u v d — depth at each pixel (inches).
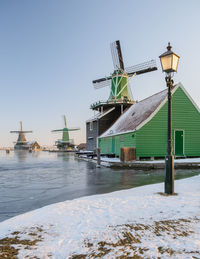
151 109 820.0
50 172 612.7
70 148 3698.3
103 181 416.2
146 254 122.4
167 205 216.2
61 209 210.4
